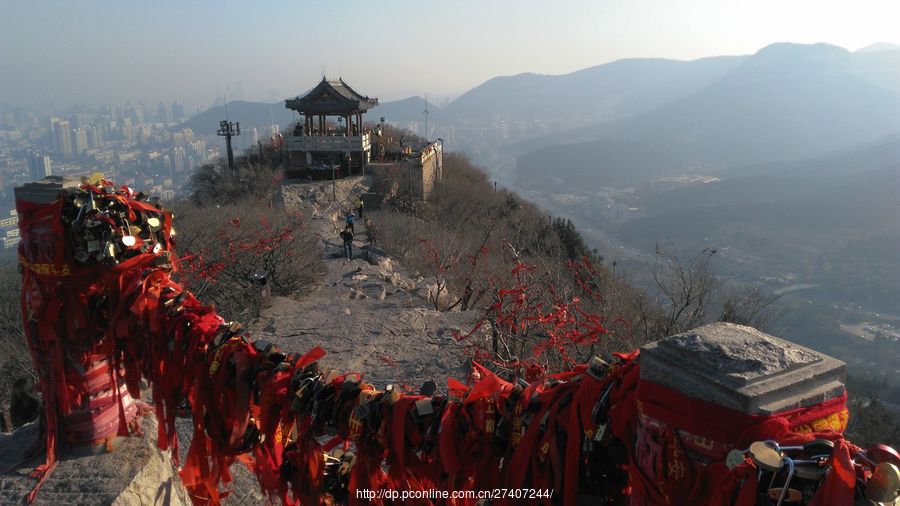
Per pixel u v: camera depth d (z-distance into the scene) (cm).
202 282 1127
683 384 174
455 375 764
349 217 2080
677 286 864
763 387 164
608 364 209
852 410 938
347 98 4091
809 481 158
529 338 759
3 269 1400
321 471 271
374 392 249
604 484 216
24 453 326
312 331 986
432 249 1670
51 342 308
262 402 263
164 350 295
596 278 905
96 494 288
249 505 388
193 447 295
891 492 147
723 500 165
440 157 4953
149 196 316
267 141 5050
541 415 216
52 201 295
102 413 316
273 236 1373
